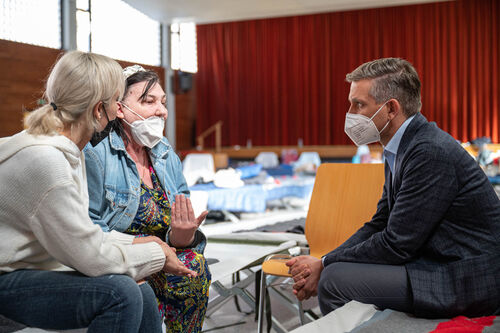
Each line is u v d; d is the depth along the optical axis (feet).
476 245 4.75
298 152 39.37
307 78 41.19
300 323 7.56
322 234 7.61
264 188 17.11
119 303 3.78
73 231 3.76
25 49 27.76
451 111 38.60
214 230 14.67
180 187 6.04
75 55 4.16
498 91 37.91
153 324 4.26
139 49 37.65
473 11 37.93
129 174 5.35
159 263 4.34
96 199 5.04
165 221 5.53
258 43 42.04
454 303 4.61
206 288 5.46
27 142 3.83
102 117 4.30
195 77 43.32
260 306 6.37
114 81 4.25
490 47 38.01
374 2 37.93
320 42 40.83
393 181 5.40
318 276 5.53
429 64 38.75
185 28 42.16
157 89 5.55
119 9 35.09
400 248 4.93
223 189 16.12
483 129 38.29
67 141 3.99
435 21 38.45
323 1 37.29
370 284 4.99
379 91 5.37
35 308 3.85
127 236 4.69
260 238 8.20
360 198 7.43
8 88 26.89
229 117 42.93
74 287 3.81
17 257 3.89
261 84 42.16
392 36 39.32
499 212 4.84
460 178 4.85
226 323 7.74
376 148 35.27
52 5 29.94
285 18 41.39
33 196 3.73
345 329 4.45
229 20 41.45
